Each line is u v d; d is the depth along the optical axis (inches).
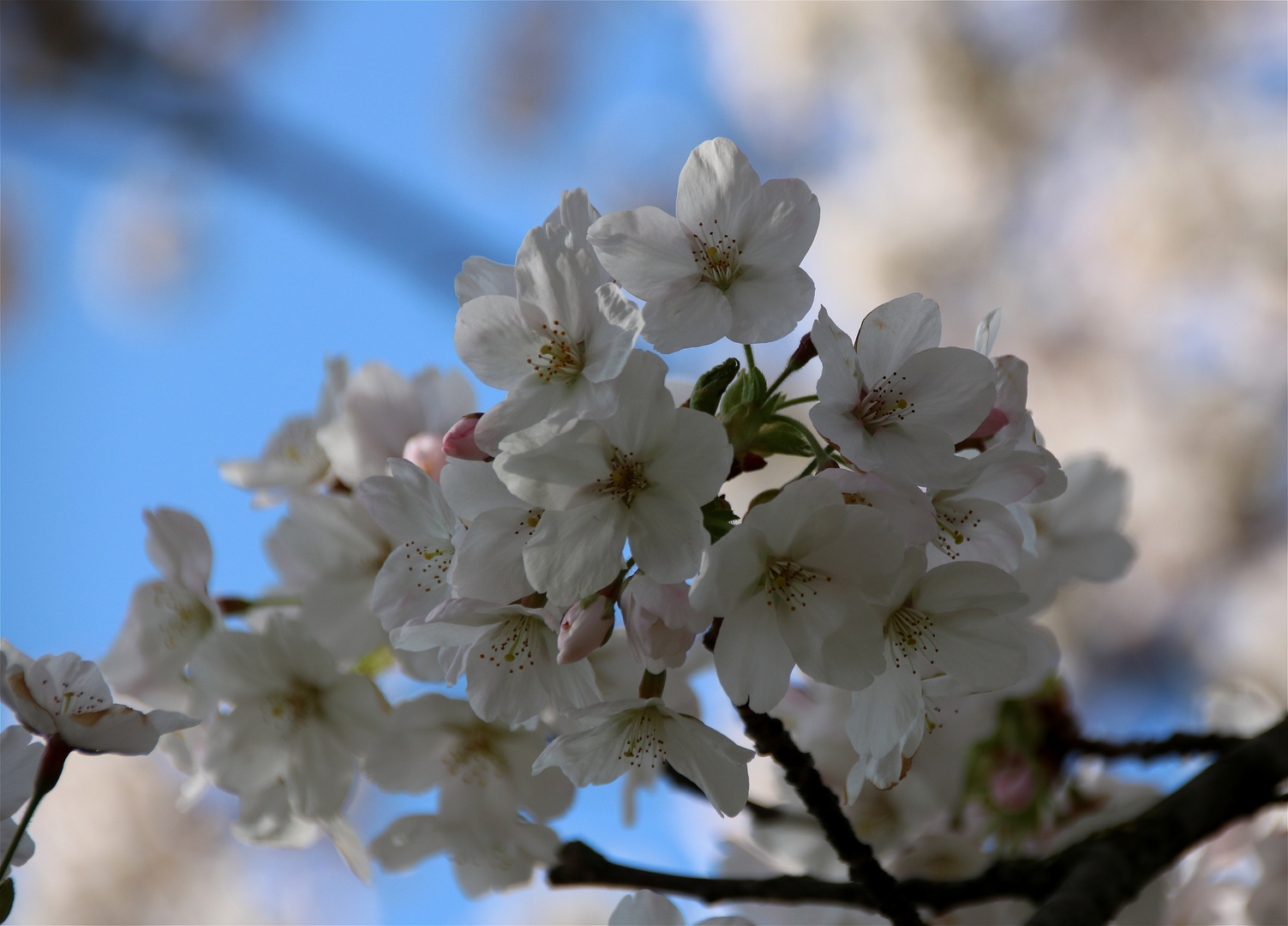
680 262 25.1
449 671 25.5
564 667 25.2
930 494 25.5
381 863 27.4
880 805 28.8
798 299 25.1
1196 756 28.6
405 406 28.0
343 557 27.5
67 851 67.0
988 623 25.2
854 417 25.1
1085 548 29.4
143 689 27.4
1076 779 29.0
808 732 28.6
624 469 24.8
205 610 27.5
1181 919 28.9
